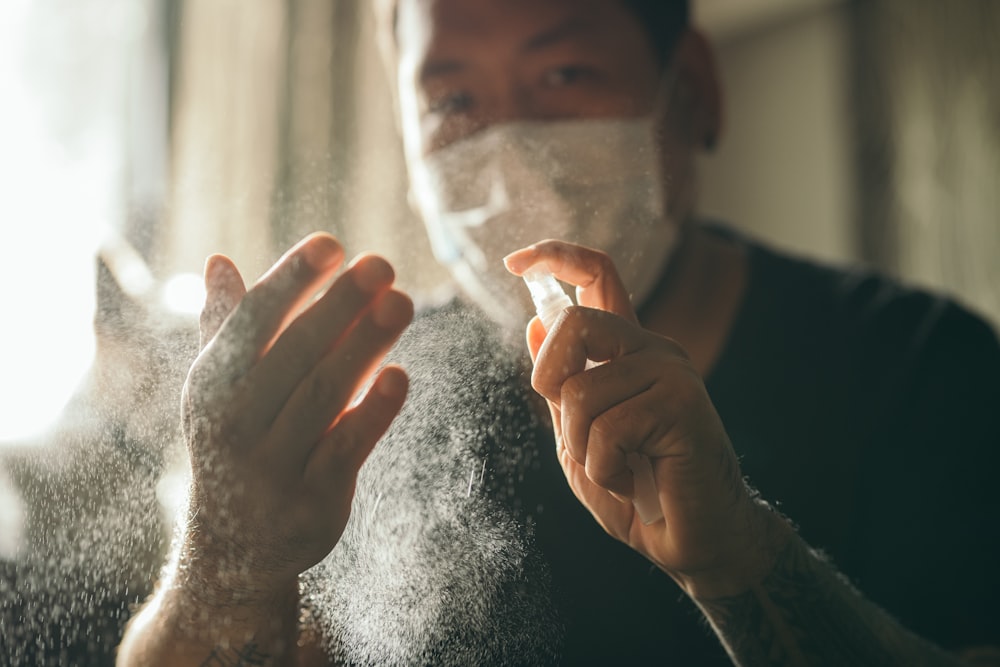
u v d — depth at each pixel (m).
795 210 2.14
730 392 0.66
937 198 1.90
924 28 1.94
